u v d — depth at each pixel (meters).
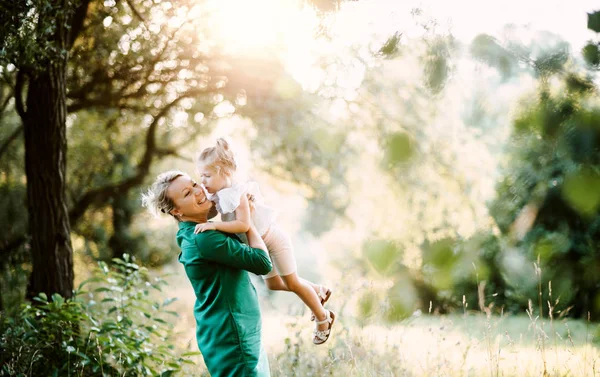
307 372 4.76
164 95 10.05
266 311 7.85
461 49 1.66
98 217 12.32
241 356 3.14
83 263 12.56
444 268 1.51
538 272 1.89
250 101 9.17
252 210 3.51
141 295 5.30
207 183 3.45
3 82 8.22
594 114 1.45
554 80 1.55
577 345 4.61
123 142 11.72
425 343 4.84
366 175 4.75
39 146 6.21
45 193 6.21
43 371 4.91
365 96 7.27
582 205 1.40
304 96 8.42
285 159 10.77
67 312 5.02
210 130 11.62
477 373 4.33
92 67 9.11
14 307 8.07
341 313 4.64
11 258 9.45
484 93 1.63
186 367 5.71
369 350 4.55
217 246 3.14
